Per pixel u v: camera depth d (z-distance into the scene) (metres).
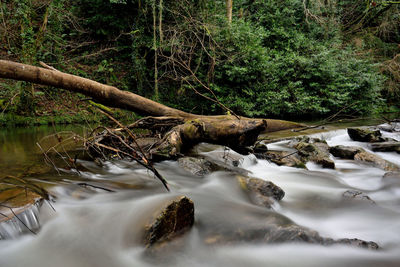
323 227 3.09
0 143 6.29
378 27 18.36
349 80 13.56
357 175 4.89
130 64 13.62
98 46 13.72
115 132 4.82
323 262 2.45
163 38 11.67
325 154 5.72
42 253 2.41
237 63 11.58
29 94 9.40
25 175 3.90
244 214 3.12
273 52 13.03
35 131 8.09
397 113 16.16
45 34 9.91
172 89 12.77
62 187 3.46
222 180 4.11
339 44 15.41
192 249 2.54
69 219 2.85
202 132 5.43
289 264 2.42
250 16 14.99
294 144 6.48
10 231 2.42
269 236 2.69
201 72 11.99
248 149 5.64
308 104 12.02
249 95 11.98
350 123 11.56
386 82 16.55
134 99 5.86
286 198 3.84
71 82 5.28
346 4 18.91
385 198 4.00
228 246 2.60
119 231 2.68
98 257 2.40
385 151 6.52
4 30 8.74
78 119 9.64
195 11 11.72
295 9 15.99
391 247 2.74
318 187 4.27
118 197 3.38
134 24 12.60
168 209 2.62
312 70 12.54
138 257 2.42
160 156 4.70
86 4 13.49
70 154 5.26
